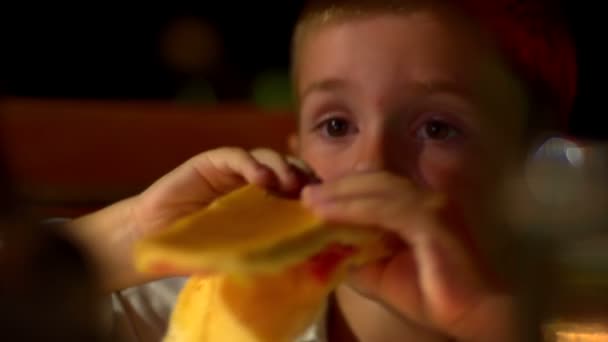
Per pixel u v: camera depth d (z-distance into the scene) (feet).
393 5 2.24
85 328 1.14
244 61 6.12
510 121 2.34
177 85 5.98
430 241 1.83
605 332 2.82
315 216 1.74
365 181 1.83
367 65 2.19
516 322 2.01
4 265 1.11
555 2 2.60
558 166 2.85
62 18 5.49
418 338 2.43
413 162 2.19
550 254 2.65
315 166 2.30
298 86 2.56
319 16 2.37
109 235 2.44
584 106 4.46
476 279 1.88
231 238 1.50
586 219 3.00
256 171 2.06
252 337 1.63
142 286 2.88
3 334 1.06
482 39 2.24
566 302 2.87
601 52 4.41
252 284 1.64
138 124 4.31
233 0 6.01
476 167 2.23
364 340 2.49
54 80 5.56
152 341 2.72
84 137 4.24
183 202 2.40
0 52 4.29
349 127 2.28
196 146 4.31
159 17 5.86
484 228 2.20
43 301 1.10
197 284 1.86
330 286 1.69
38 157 4.17
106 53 5.72
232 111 4.44
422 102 2.19
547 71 2.49
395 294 1.95
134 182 4.25
